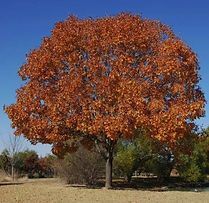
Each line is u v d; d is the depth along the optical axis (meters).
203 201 20.20
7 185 30.72
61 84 25.48
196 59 25.86
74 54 25.84
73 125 24.80
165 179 39.16
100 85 24.62
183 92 25.12
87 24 27.16
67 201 19.38
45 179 41.25
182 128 23.62
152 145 33.06
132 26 26.48
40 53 27.17
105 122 23.69
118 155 36.84
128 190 25.98
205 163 38.31
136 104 23.62
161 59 25.31
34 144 26.05
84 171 33.47
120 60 25.09
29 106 25.75
